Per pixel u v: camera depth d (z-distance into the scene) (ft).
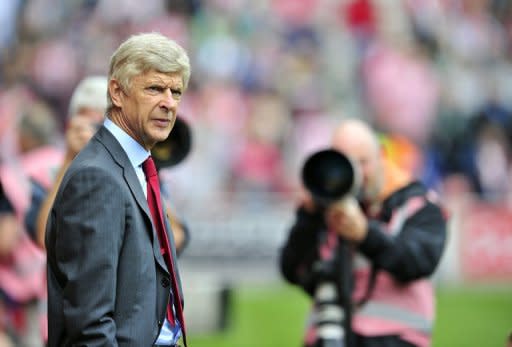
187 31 193.77
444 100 197.26
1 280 72.13
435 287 146.72
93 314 37.81
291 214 148.77
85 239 38.29
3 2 188.24
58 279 39.73
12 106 166.40
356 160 59.88
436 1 210.59
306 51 197.57
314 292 62.34
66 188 39.11
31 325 73.10
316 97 191.42
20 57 186.09
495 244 150.51
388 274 60.18
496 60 211.00
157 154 53.31
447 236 61.05
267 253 146.92
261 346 102.32
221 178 173.17
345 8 205.26
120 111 40.91
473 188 184.24
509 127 197.88
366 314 59.98
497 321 120.78
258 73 190.49
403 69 195.93
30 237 61.05
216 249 144.46
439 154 188.14
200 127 175.73
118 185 39.32
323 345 58.13
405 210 60.70
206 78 187.32
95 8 193.16
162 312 40.09
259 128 180.86
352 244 59.11
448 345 107.14
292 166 181.27
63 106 183.01
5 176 70.18
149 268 39.63
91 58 186.19
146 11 194.59
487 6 216.33
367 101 195.72
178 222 57.52
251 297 132.77
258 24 198.59
